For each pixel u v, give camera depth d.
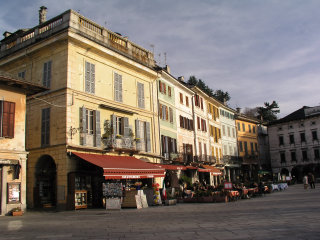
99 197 21.06
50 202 21.36
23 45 23.38
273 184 34.25
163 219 11.77
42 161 21.33
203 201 21.39
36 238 8.30
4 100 16.81
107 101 23.50
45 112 21.23
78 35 21.30
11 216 15.51
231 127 53.66
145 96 28.27
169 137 31.59
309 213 11.72
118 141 23.39
